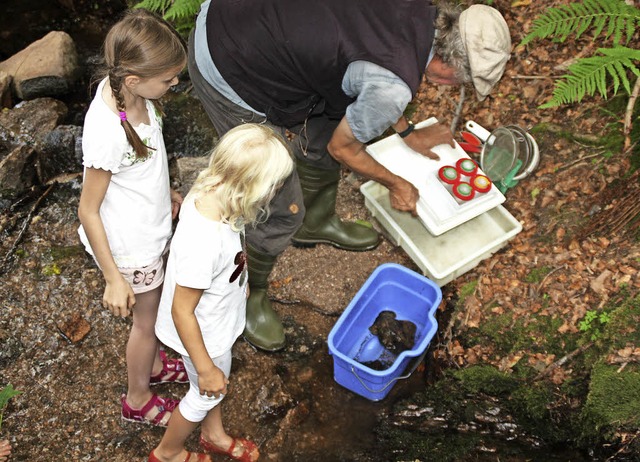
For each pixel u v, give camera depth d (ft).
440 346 9.89
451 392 9.35
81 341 9.84
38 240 10.99
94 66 13.97
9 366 9.52
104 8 15.03
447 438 9.02
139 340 7.84
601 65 9.73
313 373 9.80
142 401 8.73
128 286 6.84
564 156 10.79
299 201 8.35
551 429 8.78
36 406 9.12
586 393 8.76
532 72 11.69
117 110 6.07
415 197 9.43
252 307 9.83
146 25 5.82
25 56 13.21
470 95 12.08
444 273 9.95
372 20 6.72
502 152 10.78
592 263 9.66
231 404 9.39
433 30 6.63
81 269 10.63
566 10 10.65
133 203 6.68
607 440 8.39
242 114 8.00
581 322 9.18
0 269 10.53
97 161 6.05
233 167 5.67
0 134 12.21
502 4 12.37
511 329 9.61
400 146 10.93
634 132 10.30
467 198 10.11
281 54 7.12
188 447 8.97
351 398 9.56
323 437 9.12
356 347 9.91
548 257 10.03
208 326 6.70
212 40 7.48
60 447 8.76
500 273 10.22
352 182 11.95
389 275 10.00
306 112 7.82
